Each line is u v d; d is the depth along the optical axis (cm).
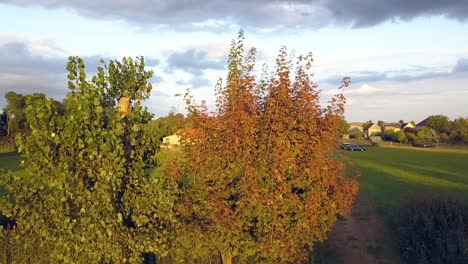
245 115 924
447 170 5103
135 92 866
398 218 2189
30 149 730
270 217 917
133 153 820
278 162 903
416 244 1809
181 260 1063
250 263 1102
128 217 835
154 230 843
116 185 769
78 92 780
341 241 1983
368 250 1889
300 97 966
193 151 989
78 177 739
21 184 775
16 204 753
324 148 970
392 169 5222
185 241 954
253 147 921
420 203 2120
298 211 933
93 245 753
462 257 1636
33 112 736
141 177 835
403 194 3102
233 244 957
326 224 1048
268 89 977
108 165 747
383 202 2778
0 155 6184
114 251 773
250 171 897
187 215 961
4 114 9731
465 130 12225
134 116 839
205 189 977
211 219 962
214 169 954
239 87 991
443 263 1666
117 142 759
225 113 988
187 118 1049
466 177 4338
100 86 822
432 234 1806
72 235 741
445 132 13362
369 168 5338
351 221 2316
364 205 2706
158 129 898
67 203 754
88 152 750
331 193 1016
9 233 1041
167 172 1012
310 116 955
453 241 1719
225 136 950
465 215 1884
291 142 932
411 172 4862
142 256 922
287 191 929
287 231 940
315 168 937
